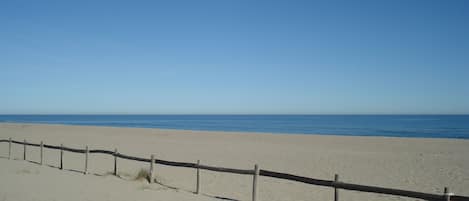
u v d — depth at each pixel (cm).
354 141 3588
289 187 1308
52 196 1002
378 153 2512
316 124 10531
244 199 1102
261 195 1173
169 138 3797
